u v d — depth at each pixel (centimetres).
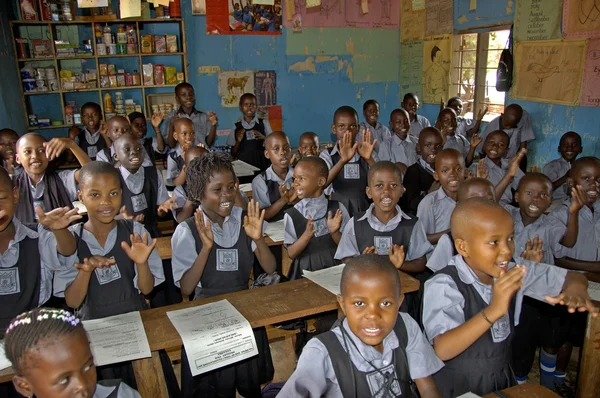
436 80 661
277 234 258
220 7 630
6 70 492
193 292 217
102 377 167
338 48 699
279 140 317
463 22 603
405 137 524
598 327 173
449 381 144
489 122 555
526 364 222
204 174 194
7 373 126
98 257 158
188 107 555
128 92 621
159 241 264
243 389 189
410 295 229
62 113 585
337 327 128
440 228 270
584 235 240
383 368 123
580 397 182
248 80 663
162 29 614
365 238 227
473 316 140
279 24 661
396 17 719
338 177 359
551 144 505
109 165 179
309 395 119
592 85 454
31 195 283
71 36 577
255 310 162
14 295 171
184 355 175
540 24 500
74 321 101
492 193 220
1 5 503
